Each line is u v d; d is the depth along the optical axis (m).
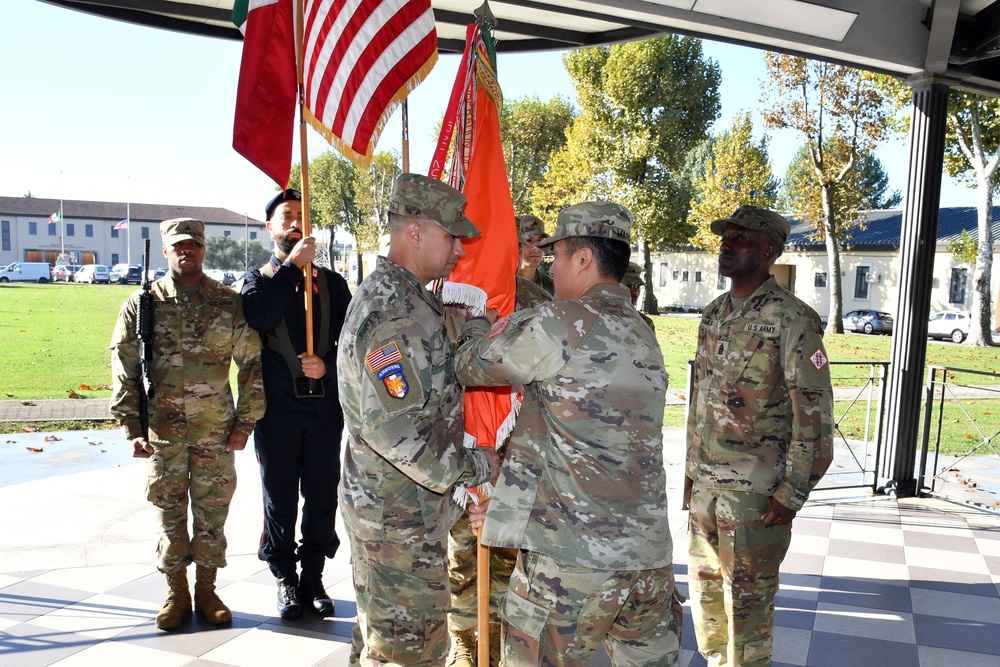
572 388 2.09
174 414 3.45
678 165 31.45
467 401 2.63
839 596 4.14
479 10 2.89
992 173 22.59
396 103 3.15
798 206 30.61
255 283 3.55
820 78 25.98
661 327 25.98
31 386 11.35
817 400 2.83
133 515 5.12
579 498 2.08
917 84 5.90
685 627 3.80
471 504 2.67
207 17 4.73
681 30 5.21
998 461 7.85
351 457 2.48
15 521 4.97
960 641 3.64
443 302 2.67
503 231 2.77
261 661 3.20
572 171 32.19
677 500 5.71
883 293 33.44
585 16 4.89
